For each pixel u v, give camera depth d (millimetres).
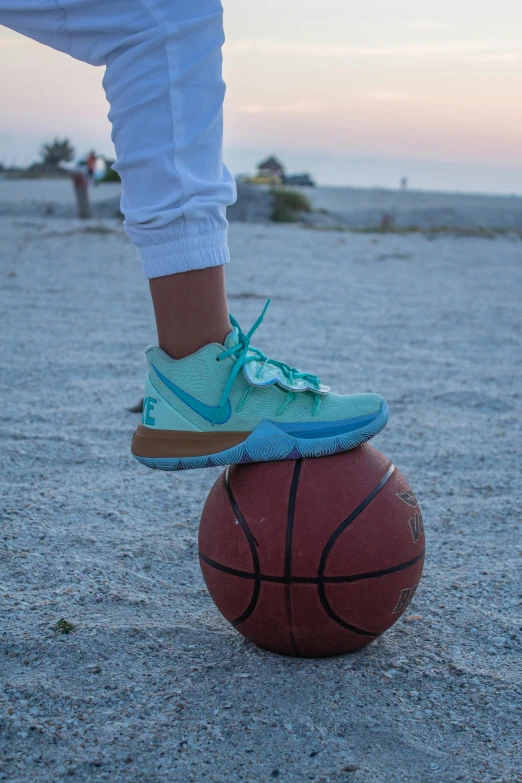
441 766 1895
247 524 2225
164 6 1936
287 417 2234
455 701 2162
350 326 7660
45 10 1987
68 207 22328
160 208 2018
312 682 2213
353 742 1968
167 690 2160
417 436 4578
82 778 1817
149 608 2656
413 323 7934
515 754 1950
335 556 2172
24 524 3238
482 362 6391
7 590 2697
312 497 2199
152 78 1971
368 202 37500
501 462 4172
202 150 2047
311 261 12719
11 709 2035
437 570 3021
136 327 7324
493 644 2475
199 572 2977
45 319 7566
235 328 2268
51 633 2416
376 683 2230
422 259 13664
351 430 2260
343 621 2242
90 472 3891
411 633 2541
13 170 56562
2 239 14156
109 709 2066
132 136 2012
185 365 2178
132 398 5117
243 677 2227
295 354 6387
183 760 1883
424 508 3613
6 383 5375
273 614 2230
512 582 2893
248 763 1880
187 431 2215
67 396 5113
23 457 4012
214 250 2105
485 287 10688
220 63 2055
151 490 3730
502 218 26766
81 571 2875
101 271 10859
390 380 5723
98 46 2016
